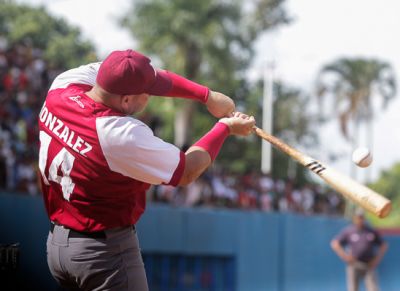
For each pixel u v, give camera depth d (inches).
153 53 1713.8
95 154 203.3
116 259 214.8
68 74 223.6
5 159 783.7
